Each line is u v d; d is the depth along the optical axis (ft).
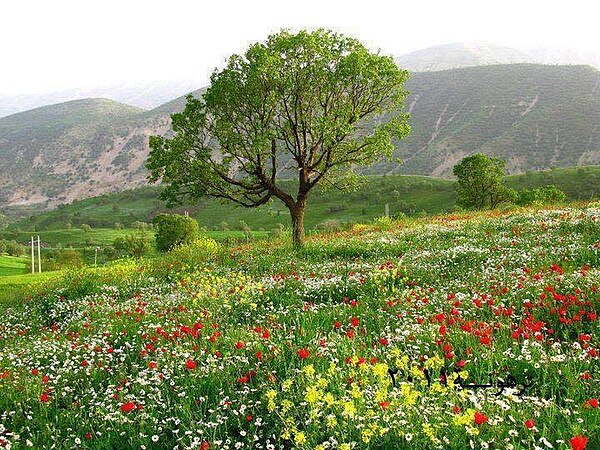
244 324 36.35
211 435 20.08
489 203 196.03
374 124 88.07
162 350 29.96
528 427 16.20
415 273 47.70
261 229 464.24
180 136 85.56
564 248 50.44
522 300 33.24
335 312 35.91
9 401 25.95
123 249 346.33
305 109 85.15
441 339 26.00
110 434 21.30
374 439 17.60
